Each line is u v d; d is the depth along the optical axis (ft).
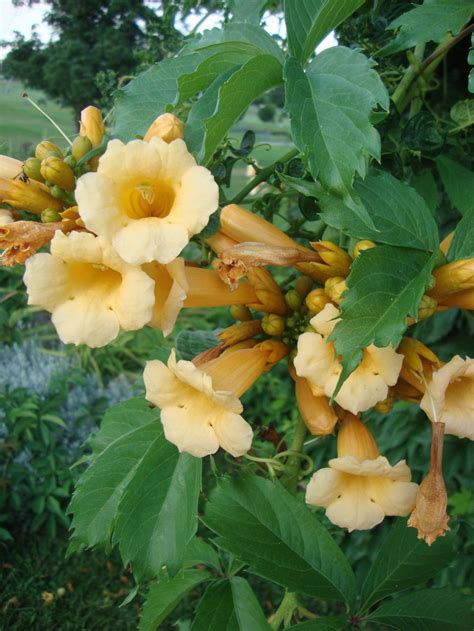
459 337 2.43
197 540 1.14
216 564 1.11
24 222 0.84
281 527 1.00
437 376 0.86
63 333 0.78
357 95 0.79
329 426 0.96
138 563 0.98
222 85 0.82
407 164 1.32
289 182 0.87
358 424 0.99
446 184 1.27
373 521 0.94
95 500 1.11
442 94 1.77
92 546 1.10
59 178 0.92
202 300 0.95
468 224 0.90
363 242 0.90
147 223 0.75
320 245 0.92
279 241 0.90
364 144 0.76
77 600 3.29
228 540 0.98
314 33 0.90
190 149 0.89
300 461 1.11
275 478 1.05
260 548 0.99
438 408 0.86
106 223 0.74
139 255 0.73
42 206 0.93
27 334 4.77
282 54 0.95
